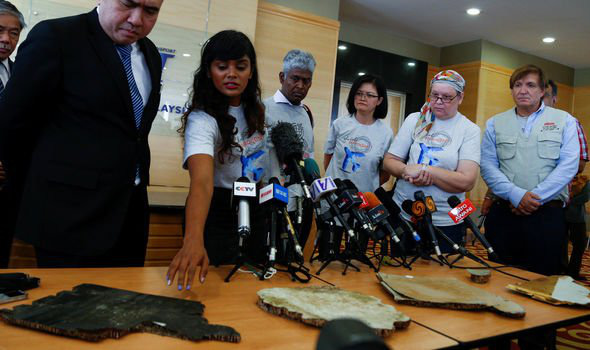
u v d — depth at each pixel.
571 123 2.40
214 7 3.71
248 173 1.53
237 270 1.30
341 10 6.29
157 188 3.48
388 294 1.16
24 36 3.08
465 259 1.83
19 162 1.36
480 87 7.08
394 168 2.22
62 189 1.27
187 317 0.81
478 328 0.94
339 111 6.76
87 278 1.07
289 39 4.62
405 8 6.08
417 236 1.70
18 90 1.23
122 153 1.37
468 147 2.13
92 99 1.32
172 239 2.74
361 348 0.16
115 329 0.72
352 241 1.49
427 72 7.41
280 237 1.32
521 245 2.44
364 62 6.68
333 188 1.45
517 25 6.39
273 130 1.70
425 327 0.92
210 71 1.40
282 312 0.89
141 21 1.31
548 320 1.04
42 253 1.27
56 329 0.71
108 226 1.33
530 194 2.33
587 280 4.20
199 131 1.37
